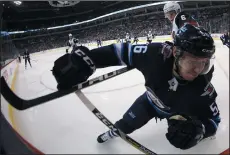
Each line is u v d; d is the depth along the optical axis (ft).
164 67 4.40
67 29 40.55
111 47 4.61
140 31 44.11
